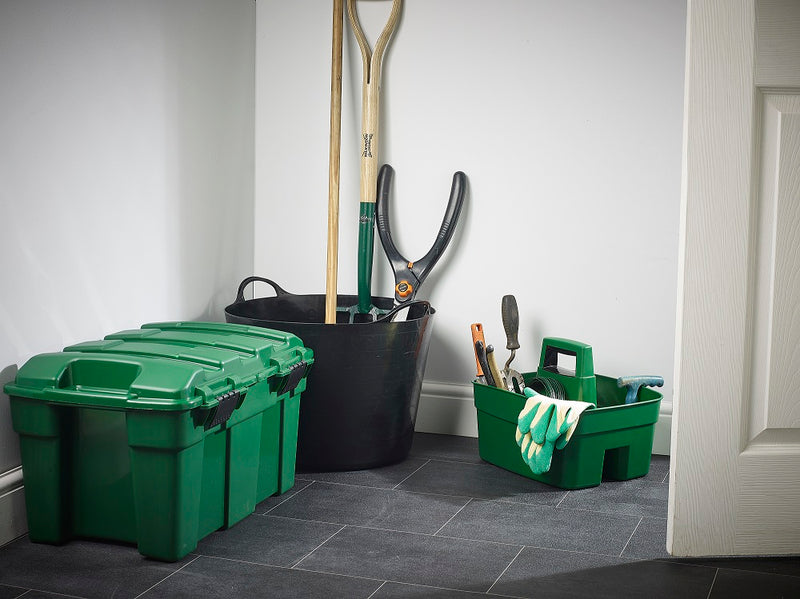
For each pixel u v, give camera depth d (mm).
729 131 1582
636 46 2346
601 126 2389
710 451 1637
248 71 2607
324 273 2633
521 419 2088
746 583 1569
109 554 1673
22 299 1751
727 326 1608
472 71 2463
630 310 2416
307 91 2596
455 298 2543
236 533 1795
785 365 1623
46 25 1789
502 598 1513
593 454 2092
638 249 2395
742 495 1648
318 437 2156
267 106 2631
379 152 2551
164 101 2203
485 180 2484
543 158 2438
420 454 2373
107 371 1640
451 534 1809
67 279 1878
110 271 2020
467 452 2400
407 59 2504
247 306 2383
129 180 2078
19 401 1643
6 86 1688
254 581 1569
